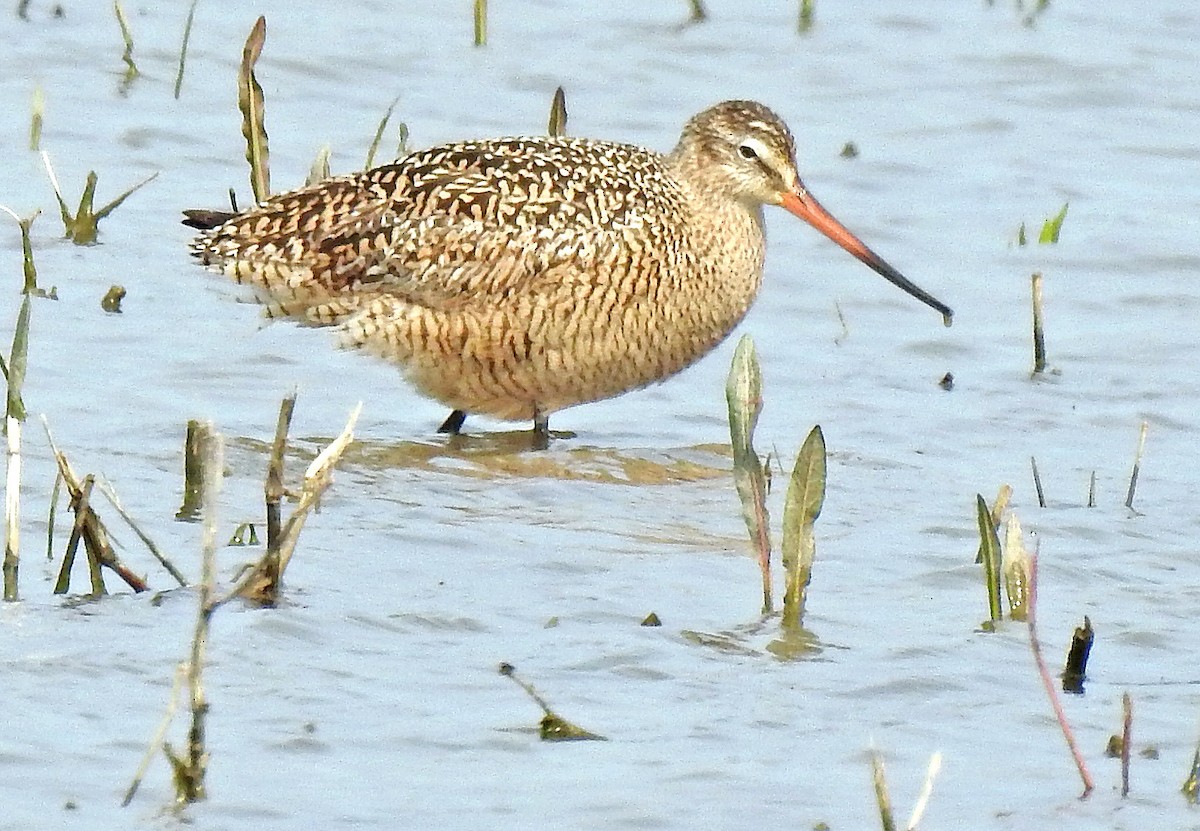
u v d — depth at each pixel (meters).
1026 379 15.15
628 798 9.12
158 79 19.12
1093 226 17.81
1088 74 20.78
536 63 20.23
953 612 11.37
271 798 8.97
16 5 20.25
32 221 15.52
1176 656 10.90
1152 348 15.73
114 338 14.64
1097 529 12.56
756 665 10.57
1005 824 9.09
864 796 9.28
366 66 19.86
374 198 14.29
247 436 13.52
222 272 14.56
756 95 19.98
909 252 17.31
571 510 12.80
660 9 21.70
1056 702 9.62
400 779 9.21
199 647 9.04
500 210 14.00
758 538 11.35
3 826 8.61
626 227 14.10
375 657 10.39
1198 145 19.52
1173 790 9.45
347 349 14.37
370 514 12.43
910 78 20.61
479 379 14.18
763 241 14.88
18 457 10.80
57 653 10.12
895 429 14.20
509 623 10.92
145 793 8.95
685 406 14.96
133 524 11.00
